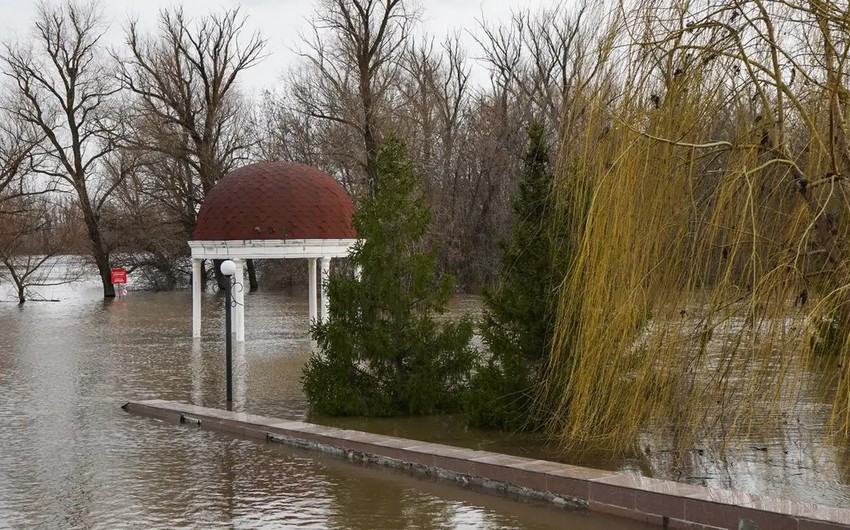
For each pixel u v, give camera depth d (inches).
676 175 364.5
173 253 2279.8
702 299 363.9
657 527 321.7
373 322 601.9
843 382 324.5
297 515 345.7
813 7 340.5
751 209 331.0
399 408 597.6
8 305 1907.0
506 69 2000.5
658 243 365.7
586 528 321.1
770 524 292.8
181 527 331.3
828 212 348.8
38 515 351.6
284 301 1914.4
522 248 501.7
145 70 2066.9
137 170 2146.9
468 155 1984.5
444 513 346.3
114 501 371.9
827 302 319.9
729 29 354.6
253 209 1083.3
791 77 362.9
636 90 370.6
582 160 390.6
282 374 812.0
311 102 2102.6
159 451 479.2
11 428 558.6
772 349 342.3
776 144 347.3
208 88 2076.8
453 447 433.1
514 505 358.0
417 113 2014.0
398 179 602.2
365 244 601.0
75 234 2177.7
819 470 412.8
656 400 379.6
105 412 618.8
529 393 506.9
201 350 1021.2
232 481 406.3
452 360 600.7
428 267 600.1
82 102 2053.4
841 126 339.3
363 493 381.1
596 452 451.5
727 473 408.2
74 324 1402.6
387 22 1764.3
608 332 373.7
